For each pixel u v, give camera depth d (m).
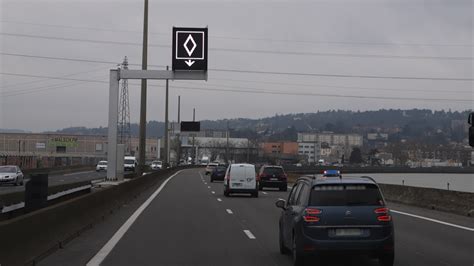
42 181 20.81
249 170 38.62
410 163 144.25
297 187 13.93
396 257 14.13
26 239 12.18
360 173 110.88
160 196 38.88
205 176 81.94
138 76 37.94
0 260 10.05
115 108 39.50
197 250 15.24
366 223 12.23
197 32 34.97
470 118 16.86
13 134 149.25
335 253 12.22
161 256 14.20
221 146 185.50
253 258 13.98
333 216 12.23
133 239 17.36
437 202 29.67
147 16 47.47
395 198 35.53
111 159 40.19
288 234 13.62
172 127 134.62
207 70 35.28
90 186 35.88
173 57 35.03
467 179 93.50
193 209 28.61
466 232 19.64
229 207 29.98
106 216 24.11
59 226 15.80
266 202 33.75
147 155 189.62
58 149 153.50
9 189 45.88
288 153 199.38
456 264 13.12
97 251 14.89
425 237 18.25
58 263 13.01
